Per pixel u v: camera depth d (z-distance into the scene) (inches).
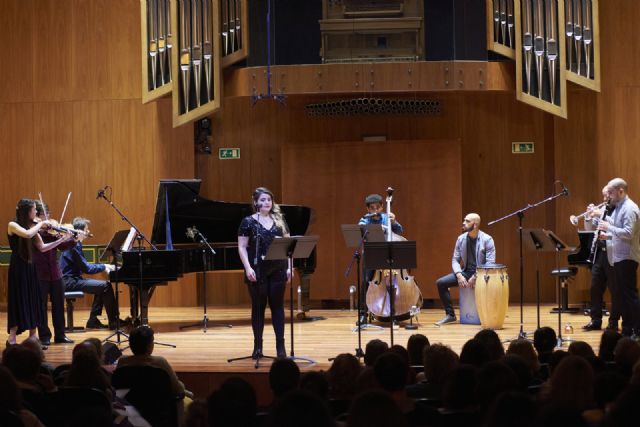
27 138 474.3
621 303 335.6
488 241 386.6
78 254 381.1
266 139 474.9
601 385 147.9
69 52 473.1
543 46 421.4
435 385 179.2
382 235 314.5
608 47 450.0
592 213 349.4
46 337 340.8
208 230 398.9
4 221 474.9
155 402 191.0
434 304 458.6
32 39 473.7
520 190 463.8
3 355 177.5
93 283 384.2
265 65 425.7
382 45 422.0
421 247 457.4
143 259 352.2
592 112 451.8
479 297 366.6
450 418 147.3
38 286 335.9
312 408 112.6
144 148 470.0
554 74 422.9
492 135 465.4
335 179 462.9
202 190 477.1
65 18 473.1
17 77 475.2
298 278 462.6
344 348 319.3
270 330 370.9
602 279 361.1
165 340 345.7
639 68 449.4
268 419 113.5
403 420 108.7
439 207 456.8
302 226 406.0
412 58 420.8
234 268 382.9
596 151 451.8
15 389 142.9
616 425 111.3
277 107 474.6
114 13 471.5
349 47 422.6
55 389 182.7
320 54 423.5
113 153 470.6
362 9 421.7
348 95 464.1
